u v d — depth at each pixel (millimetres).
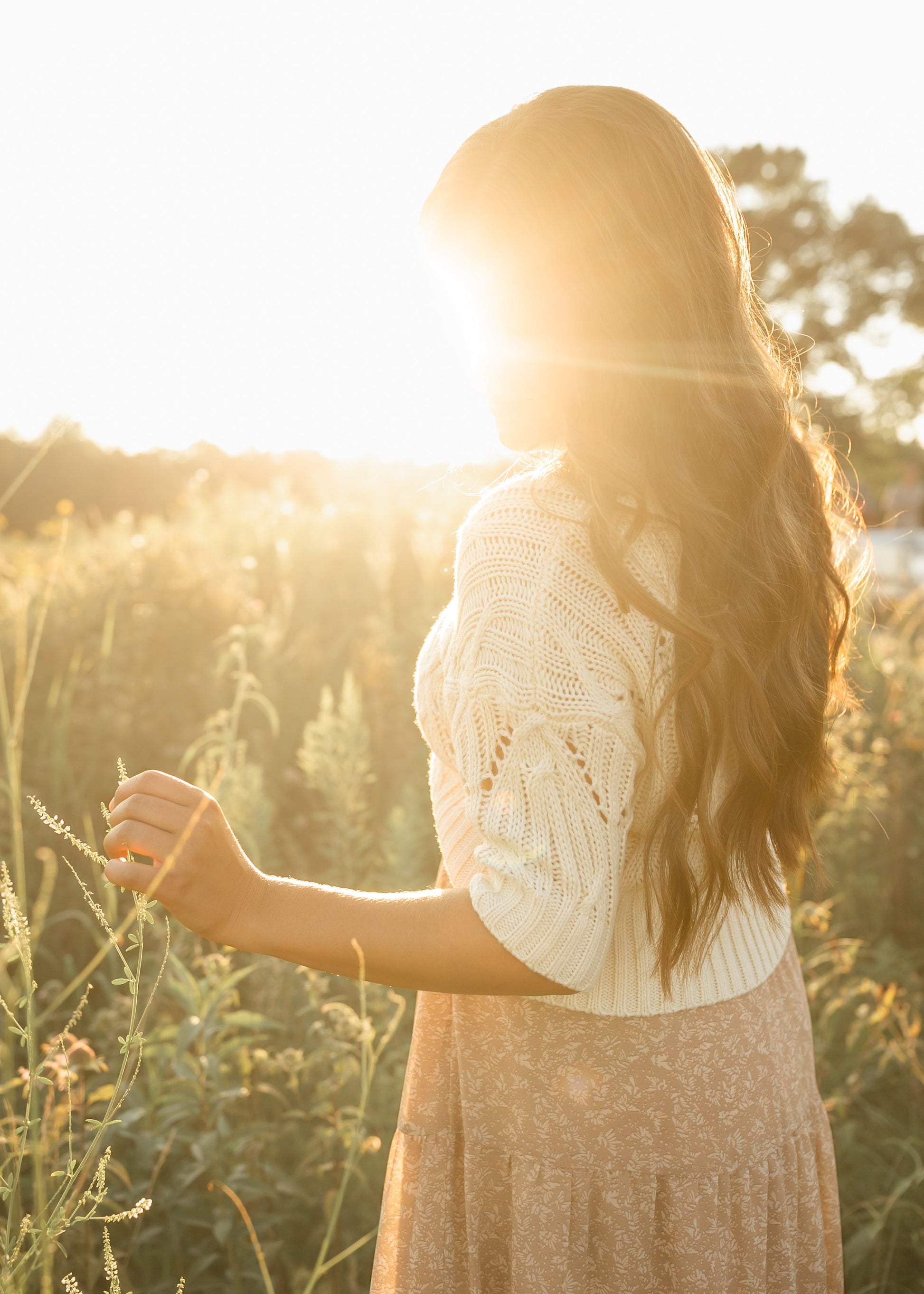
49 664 4223
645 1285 1191
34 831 3236
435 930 927
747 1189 1210
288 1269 2074
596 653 937
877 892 3467
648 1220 1188
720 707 986
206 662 4570
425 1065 1328
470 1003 1249
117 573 5000
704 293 1012
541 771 909
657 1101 1172
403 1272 1316
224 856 982
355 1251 2102
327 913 963
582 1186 1189
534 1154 1198
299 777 3895
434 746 1202
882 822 3562
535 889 888
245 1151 2037
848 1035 2768
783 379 1142
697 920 1093
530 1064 1197
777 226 37250
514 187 995
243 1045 2158
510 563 953
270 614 5461
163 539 5602
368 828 3760
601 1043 1172
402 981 952
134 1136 1910
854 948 2859
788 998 1325
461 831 1232
